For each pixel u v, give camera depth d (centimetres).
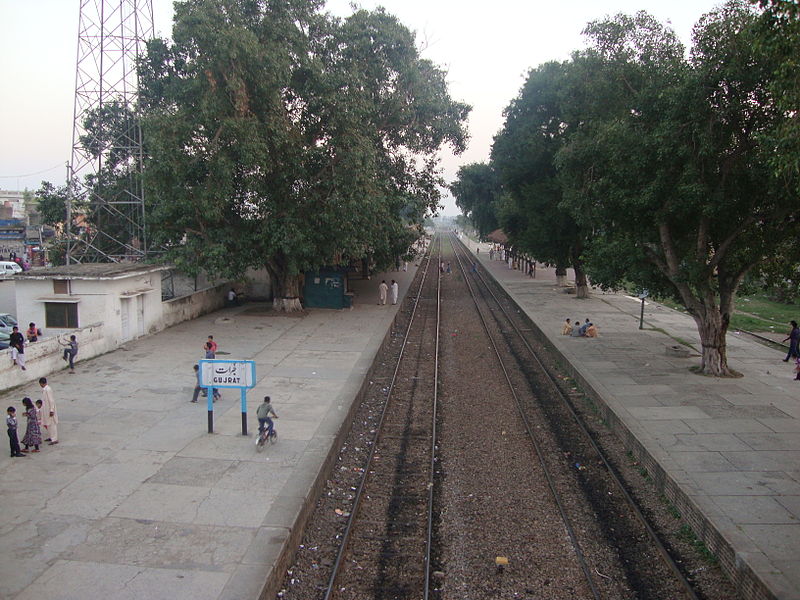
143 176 2297
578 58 2056
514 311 3322
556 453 1290
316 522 993
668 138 1429
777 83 917
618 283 1997
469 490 1112
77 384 1623
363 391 1694
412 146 3128
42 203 3384
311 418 1382
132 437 1242
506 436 1391
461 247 10900
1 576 748
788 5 816
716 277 1856
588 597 793
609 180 1634
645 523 977
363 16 2769
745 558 789
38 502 949
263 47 2233
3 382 1516
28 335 1839
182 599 707
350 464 1243
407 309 3353
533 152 3278
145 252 2631
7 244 5672
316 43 2675
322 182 2506
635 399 1512
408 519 1008
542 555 893
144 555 802
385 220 2848
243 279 2577
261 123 2272
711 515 909
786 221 1479
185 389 1591
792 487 1009
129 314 2158
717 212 1448
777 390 1586
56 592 717
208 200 2242
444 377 1927
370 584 823
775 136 971
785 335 2366
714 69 1356
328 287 3066
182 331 2395
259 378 1725
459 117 3334
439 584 823
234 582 744
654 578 840
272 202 2431
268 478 1054
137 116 2639
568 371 1936
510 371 1998
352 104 2438
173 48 2447
